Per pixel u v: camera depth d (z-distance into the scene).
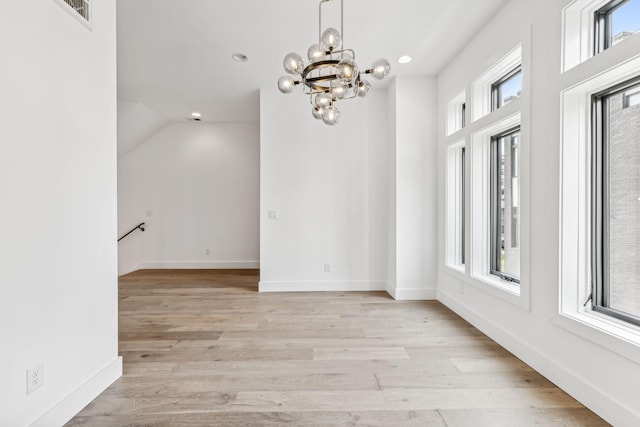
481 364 2.21
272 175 4.29
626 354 1.47
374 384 1.95
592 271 1.87
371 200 4.33
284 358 2.31
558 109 1.91
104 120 1.90
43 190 1.48
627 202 1.74
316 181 4.32
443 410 1.69
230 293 4.23
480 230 3.01
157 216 6.02
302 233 4.33
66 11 1.61
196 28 2.81
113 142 1.99
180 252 6.05
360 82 2.19
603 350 1.62
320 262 4.34
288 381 1.99
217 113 5.39
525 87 2.21
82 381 1.72
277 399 1.79
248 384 1.95
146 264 6.02
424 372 2.10
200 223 6.06
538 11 2.09
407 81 3.84
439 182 3.79
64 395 1.59
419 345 2.53
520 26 2.29
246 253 6.09
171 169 6.02
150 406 1.73
